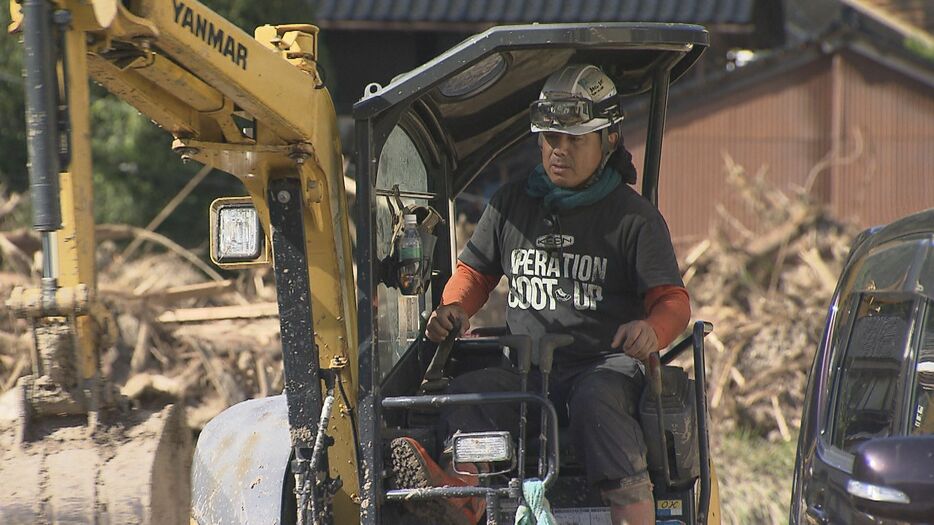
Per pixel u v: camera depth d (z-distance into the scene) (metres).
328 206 15.22
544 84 17.64
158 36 11.67
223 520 15.88
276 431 16.56
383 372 16.50
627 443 14.90
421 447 15.05
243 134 14.28
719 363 35.66
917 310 14.30
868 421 14.31
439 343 17.19
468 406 15.65
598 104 15.98
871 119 76.69
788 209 42.72
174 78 12.91
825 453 14.65
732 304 38.44
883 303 15.08
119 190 48.72
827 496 13.96
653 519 14.92
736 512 26.56
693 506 15.79
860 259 16.27
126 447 11.75
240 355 30.83
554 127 15.86
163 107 13.65
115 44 12.08
